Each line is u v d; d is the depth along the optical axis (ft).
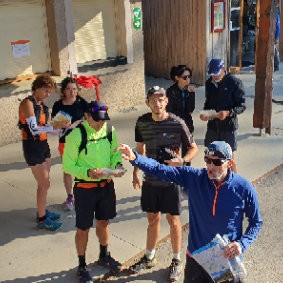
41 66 27.43
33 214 18.89
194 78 37.63
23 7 25.81
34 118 16.08
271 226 17.92
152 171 11.39
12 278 14.79
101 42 30.37
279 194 20.47
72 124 17.47
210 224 10.80
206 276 11.25
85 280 14.34
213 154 10.29
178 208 14.23
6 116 25.93
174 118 13.70
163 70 40.09
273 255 16.14
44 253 16.15
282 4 42.98
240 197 10.54
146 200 14.37
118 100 31.50
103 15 29.99
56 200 19.92
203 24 35.63
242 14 39.34
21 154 25.12
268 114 26.66
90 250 16.17
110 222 18.16
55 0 26.32
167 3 37.70
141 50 31.86
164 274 15.01
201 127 28.27
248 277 14.98
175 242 14.66
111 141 14.01
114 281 14.69
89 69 29.76
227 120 19.27
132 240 16.92
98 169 13.14
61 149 17.65
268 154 24.52
